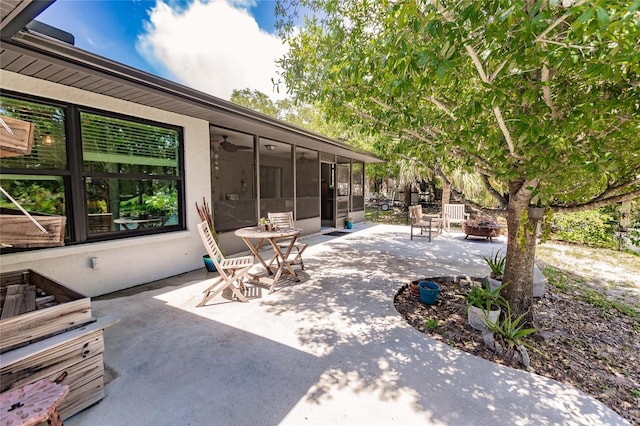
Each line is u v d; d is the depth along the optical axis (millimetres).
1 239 1095
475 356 2322
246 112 4426
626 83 1868
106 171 3523
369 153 9258
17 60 2451
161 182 4199
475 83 2809
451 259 5449
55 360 1551
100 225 3527
